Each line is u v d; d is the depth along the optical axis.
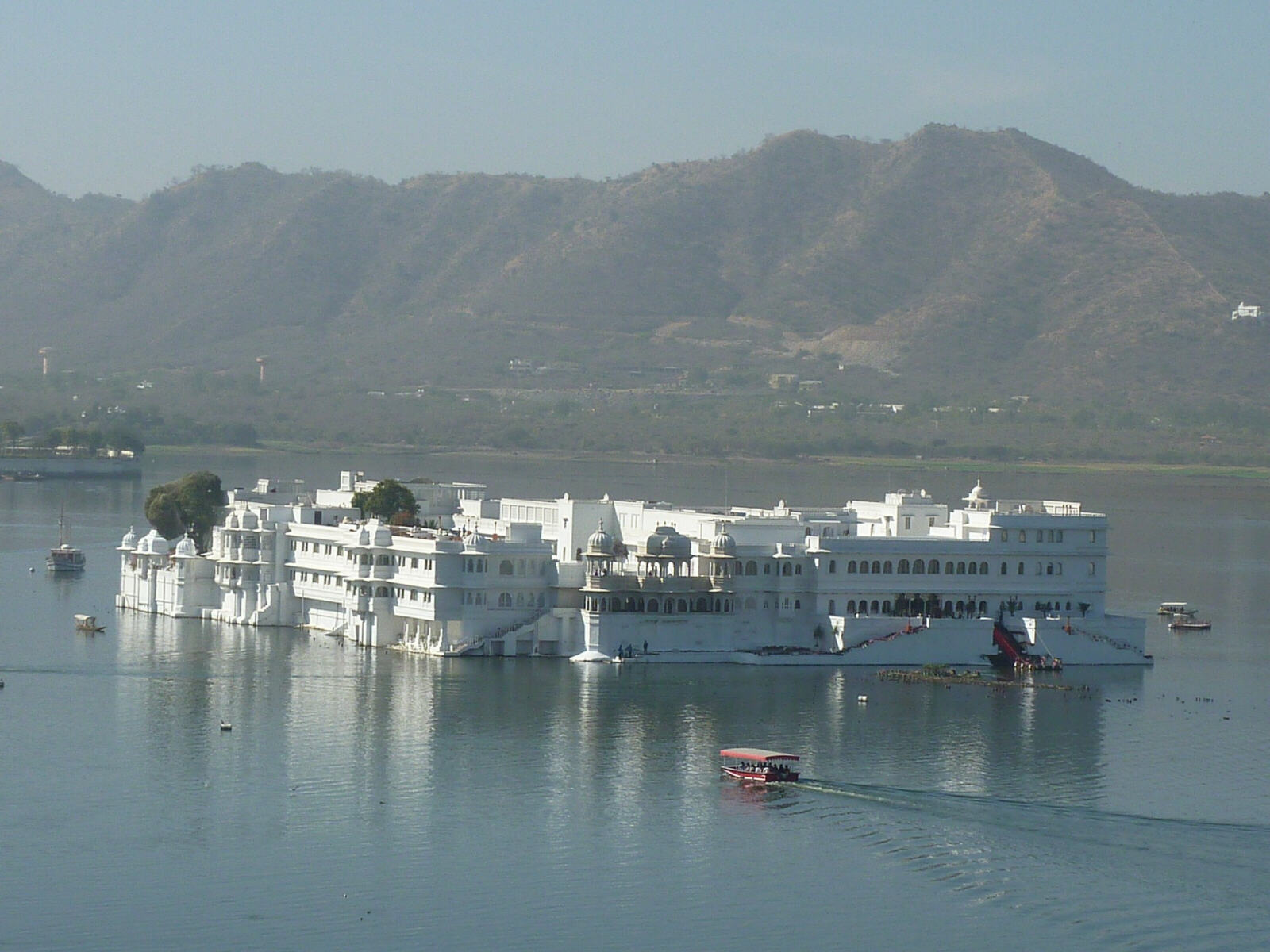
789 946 182.25
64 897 190.88
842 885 197.50
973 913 190.50
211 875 197.50
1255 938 185.38
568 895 194.12
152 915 186.88
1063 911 191.25
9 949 178.25
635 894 194.50
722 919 188.25
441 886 195.62
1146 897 195.62
